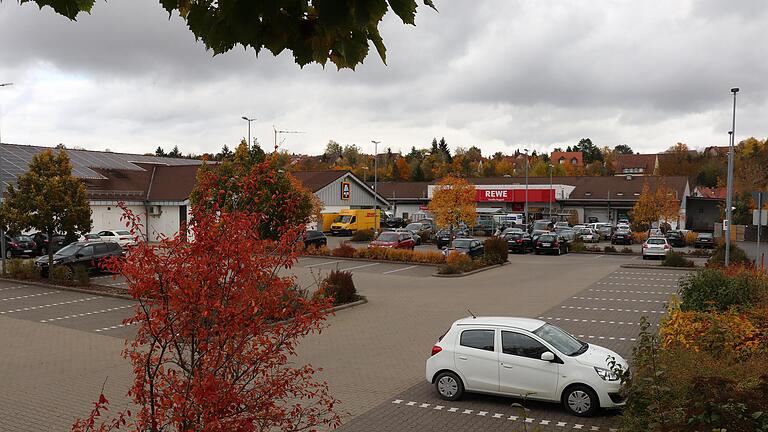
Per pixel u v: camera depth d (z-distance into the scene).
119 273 4.63
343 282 21.30
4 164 40.44
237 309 4.46
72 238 25.62
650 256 38.56
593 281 27.17
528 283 26.78
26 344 15.37
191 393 4.36
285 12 2.46
